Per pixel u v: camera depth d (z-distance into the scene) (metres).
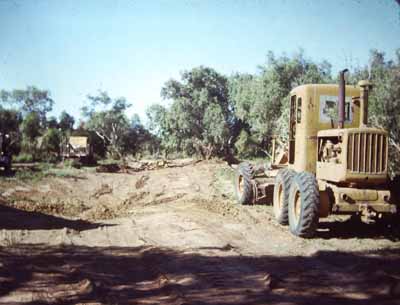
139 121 67.50
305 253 7.50
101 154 61.31
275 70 27.58
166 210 13.25
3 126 55.19
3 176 24.88
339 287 5.57
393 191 8.64
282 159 12.98
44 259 7.19
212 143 49.56
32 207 13.95
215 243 8.28
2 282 5.87
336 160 8.69
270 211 12.34
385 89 14.63
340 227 9.79
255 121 30.02
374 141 8.34
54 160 43.72
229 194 17.16
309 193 8.45
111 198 17.80
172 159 51.19
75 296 5.33
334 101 9.91
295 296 5.24
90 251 7.84
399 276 5.98
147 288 5.66
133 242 8.60
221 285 5.68
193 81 53.06
